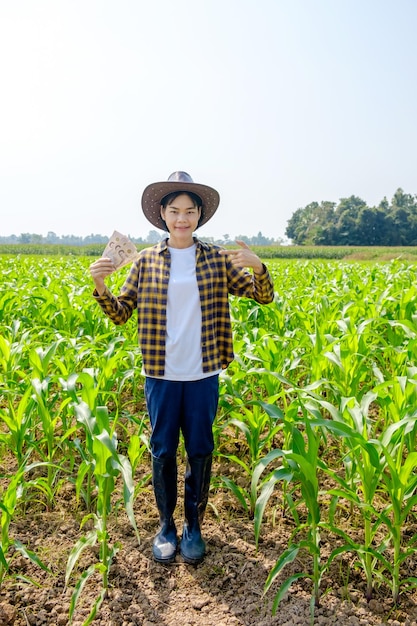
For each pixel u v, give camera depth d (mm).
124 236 2506
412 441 3234
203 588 2527
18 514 3117
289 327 5961
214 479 3156
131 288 2680
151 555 2754
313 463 2316
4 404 4539
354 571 2633
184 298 2516
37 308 6016
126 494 2268
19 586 2514
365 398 2674
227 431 4254
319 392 4422
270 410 2471
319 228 107125
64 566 2664
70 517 3104
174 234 2557
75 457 3838
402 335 5027
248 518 3115
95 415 2432
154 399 2600
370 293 6836
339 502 3244
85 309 5680
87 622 2209
